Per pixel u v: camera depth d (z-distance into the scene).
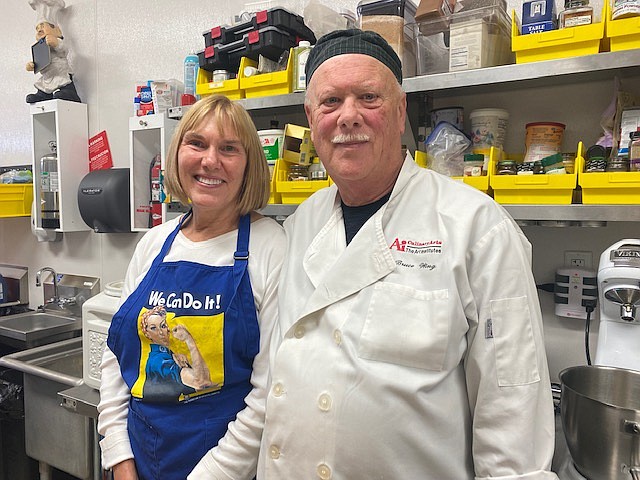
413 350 0.87
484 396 0.86
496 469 0.82
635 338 1.11
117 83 2.45
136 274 1.31
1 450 2.36
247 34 1.55
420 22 1.32
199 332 1.11
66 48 2.54
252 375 1.15
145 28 2.33
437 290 0.88
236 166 1.16
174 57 2.25
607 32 1.07
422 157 1.35
